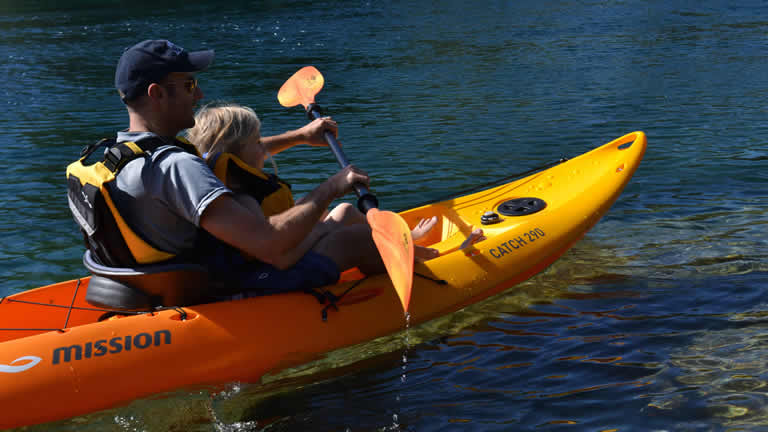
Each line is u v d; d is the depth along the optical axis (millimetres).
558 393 2141
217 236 1995
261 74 10141
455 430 1988
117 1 23625
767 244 3322
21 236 3846
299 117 7250
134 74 2020
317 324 2387
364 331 2461
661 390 2105
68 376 2059
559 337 2521
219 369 2211
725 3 17000
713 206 3932
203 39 14383
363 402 2172
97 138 6512
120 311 2275
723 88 7695
